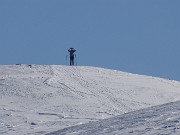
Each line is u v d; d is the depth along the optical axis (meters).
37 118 131.75
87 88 167.62
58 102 151.50
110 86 172.62
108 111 145.12
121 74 193.38
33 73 181.88
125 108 150.25
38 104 149.75
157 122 53.12
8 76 177.75
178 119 52.53
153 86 179.88
